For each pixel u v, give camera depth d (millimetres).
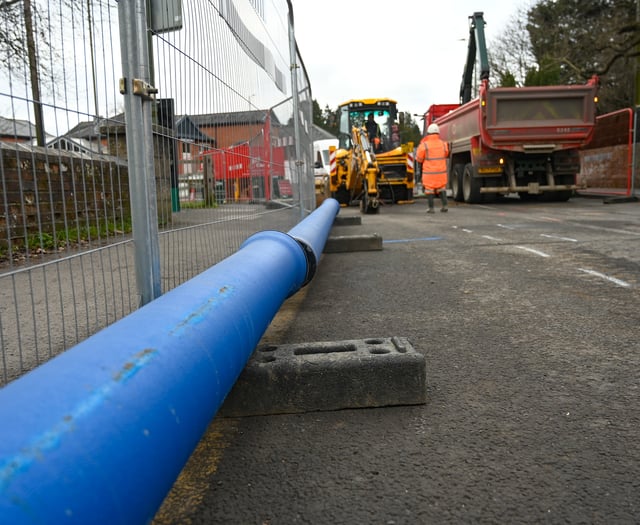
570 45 32188
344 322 4109
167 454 1188
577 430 2330
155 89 2596
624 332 3652
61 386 1071
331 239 7727
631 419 2418
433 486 1948
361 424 2449
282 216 7242
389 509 1823
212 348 1577
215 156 4000
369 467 2094
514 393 2727
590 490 1896
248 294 2115
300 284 3521
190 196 3549
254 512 1839
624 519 1733
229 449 2273
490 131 14969
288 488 1975
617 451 2150
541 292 4867
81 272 2402
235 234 4594
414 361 2604
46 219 2168
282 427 2455
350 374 2596
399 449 2219
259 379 2572
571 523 1721
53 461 896
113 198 2635
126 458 1034
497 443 2238
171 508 1880
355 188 17047
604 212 12820
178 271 3381
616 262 6199
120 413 1081
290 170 8242
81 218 2387
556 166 15664
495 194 16562
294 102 8383
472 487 1934
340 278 5867
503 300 4621
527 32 37000
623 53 23859
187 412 1316
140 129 2562
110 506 962
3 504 799
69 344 3221
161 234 3135
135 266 2594
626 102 31312
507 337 3621
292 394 2586
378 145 18094
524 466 2061
